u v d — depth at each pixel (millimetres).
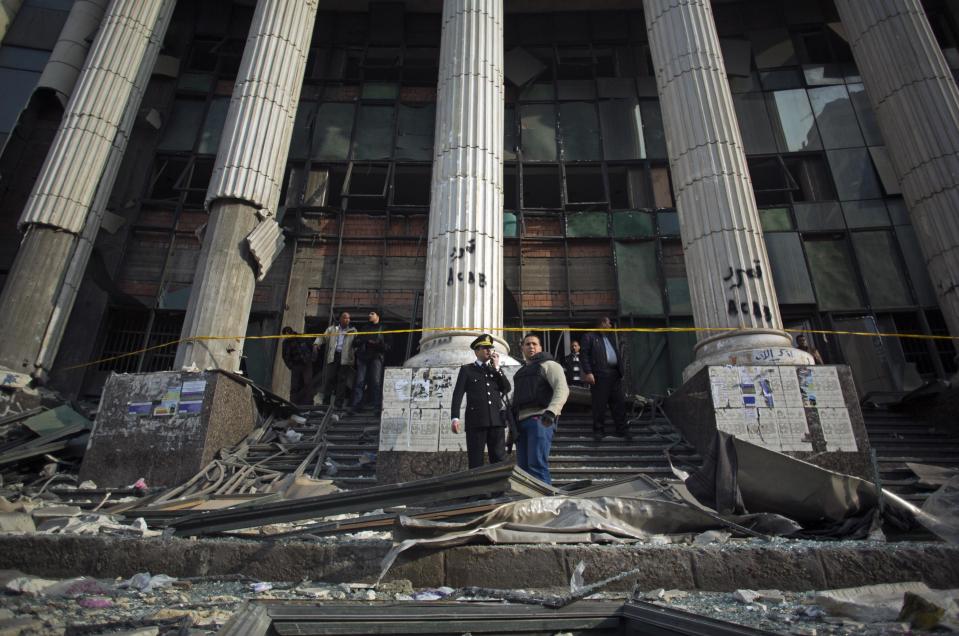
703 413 8211
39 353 10297
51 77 14750
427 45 18031
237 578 3896
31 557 4039
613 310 14938
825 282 14766
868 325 14320
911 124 11328
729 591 3789
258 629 2471
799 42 17562
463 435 7609
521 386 6039
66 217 11023
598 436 8828
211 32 17625
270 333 14516
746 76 17047
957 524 4766
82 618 2846
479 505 4363
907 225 15125
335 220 15711
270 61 10992
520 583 3822
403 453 7613
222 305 9250
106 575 4004
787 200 15578
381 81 17469
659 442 8805
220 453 8195
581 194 18125
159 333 14391
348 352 11266
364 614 2734
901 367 13812
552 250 15594
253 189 10062
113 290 13742
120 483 7887
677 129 10297
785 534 4941
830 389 7859
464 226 9070
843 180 15742
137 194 15500
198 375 8422
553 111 17109
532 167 16578
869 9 12375
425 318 8773
